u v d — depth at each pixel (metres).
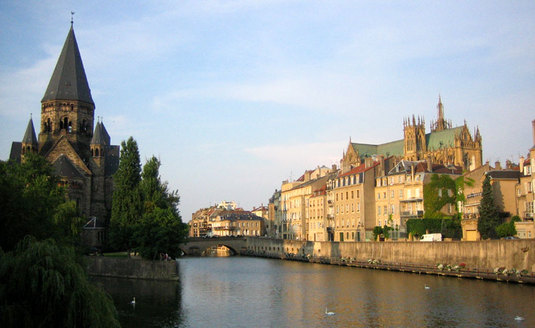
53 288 36.44
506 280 84.31
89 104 164.25
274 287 91.12
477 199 120.69
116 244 117.62
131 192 120.62
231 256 191.62
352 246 132.25
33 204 58.91
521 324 57.09
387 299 74.25
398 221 139.00
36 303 36.50
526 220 106.94
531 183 106.38
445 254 100.88
